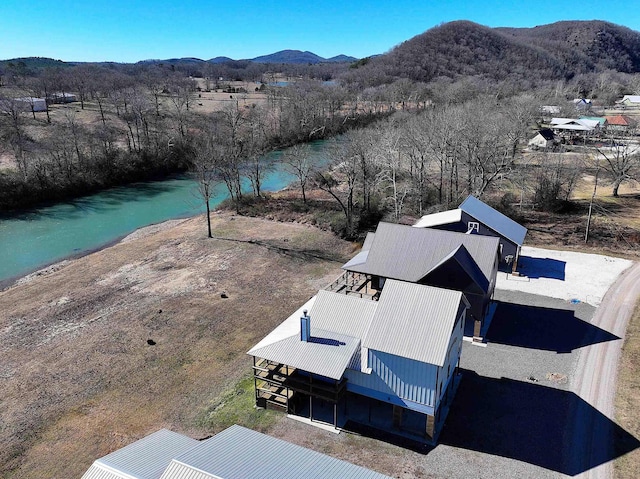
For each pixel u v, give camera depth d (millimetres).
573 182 61500
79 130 79312
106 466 17453
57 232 54312
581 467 21000
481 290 30031
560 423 23734
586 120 101875
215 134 80375
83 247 49969
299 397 25312
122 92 107000
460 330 25922
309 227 54531
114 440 23094
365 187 56375
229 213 60062
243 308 36344
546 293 37625
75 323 33844
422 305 23828
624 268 41969
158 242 50062
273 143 94812
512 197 61062
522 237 41125
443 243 33750
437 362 21328
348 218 52375
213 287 39844
